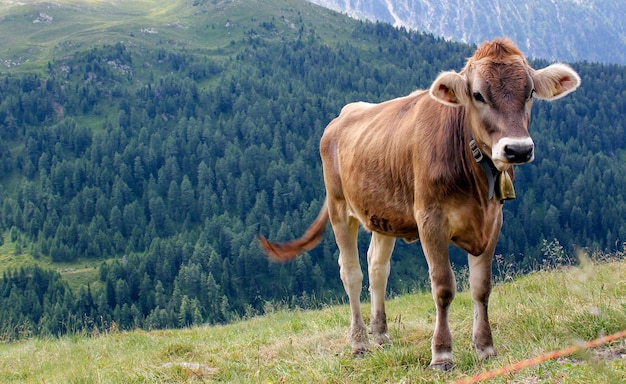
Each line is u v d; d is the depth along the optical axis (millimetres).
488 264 6992
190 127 173375
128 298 119750
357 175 8195
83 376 9195
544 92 6297
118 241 146125
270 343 10195
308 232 9758
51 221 151125
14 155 179250
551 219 134875
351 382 6895
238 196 153000
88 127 183125
